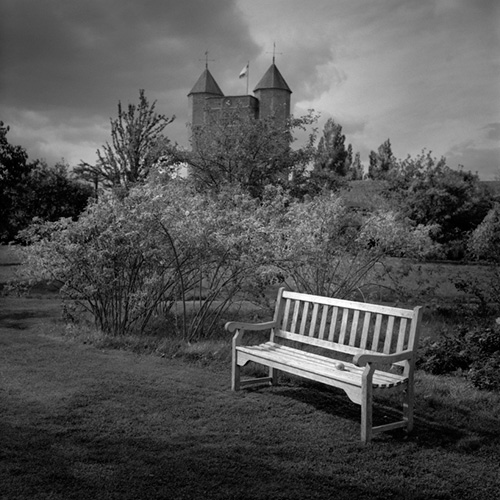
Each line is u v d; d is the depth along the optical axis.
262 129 18.97
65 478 3.62
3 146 19.45
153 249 8.30
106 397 5.42
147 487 3.53
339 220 9.88
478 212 26.06
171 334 8.73
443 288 13.28
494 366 6.49
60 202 27.59
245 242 8.26
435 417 5.14
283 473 3.80
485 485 3.76
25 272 8.81
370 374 4.43
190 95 47.22
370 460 4.10
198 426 4.71
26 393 5.49
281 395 5.69
